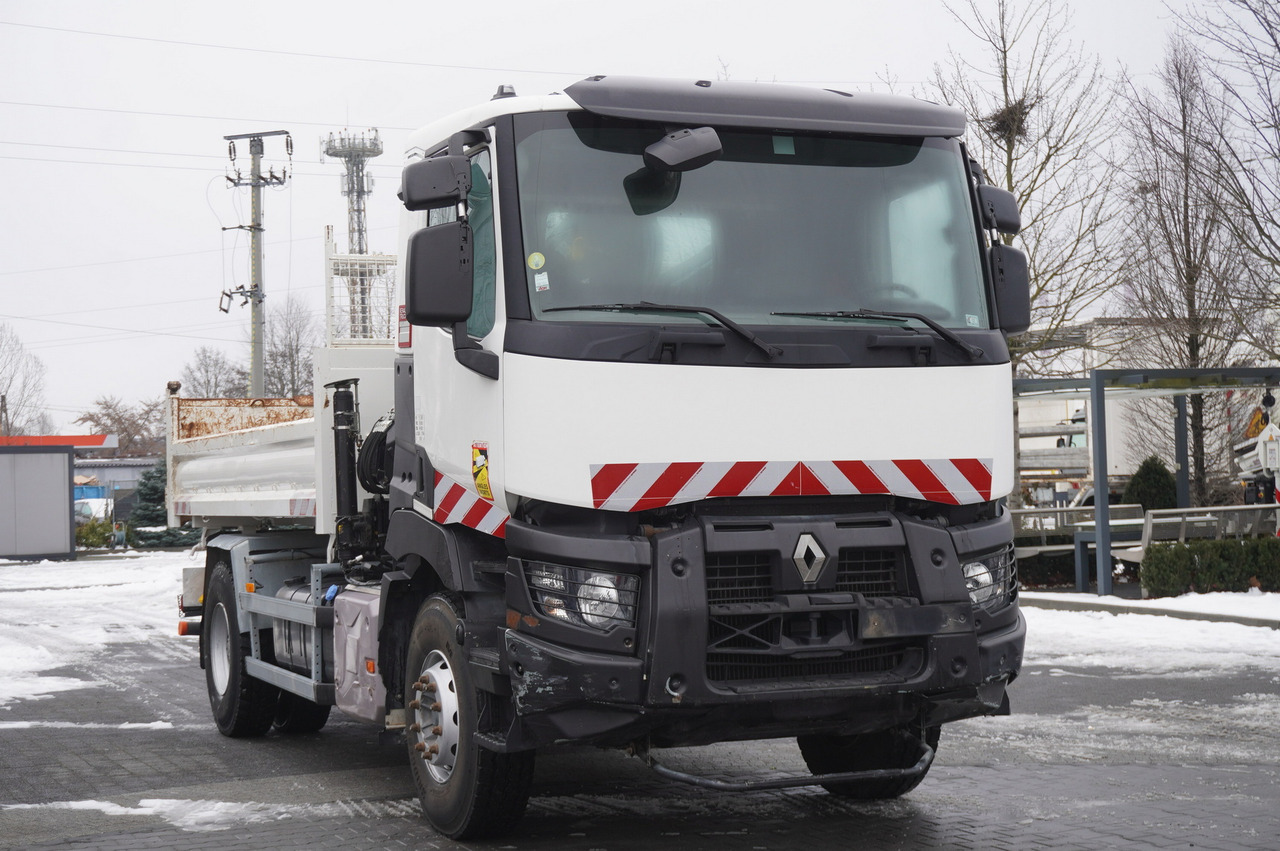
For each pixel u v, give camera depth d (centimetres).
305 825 646
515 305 542
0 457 3953
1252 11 1697
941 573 544
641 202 559
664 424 531
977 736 862
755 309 557
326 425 780
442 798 602
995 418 579
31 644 1673
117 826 652
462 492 587
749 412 540
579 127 563
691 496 530
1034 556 1903
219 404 1118
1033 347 2047
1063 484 3450
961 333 577
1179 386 1708
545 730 528
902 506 566
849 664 536
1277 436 1848
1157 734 860
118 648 1630
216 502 989
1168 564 1588
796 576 527
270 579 888
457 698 587
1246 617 1384
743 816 650
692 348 536
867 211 582
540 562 532
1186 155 1820
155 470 5288
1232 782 707
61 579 3111
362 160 6141
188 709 1095
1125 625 1436
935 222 594
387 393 800
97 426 10556
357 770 800
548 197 553
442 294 547
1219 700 991
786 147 581
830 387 551
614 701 512
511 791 580
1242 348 2058
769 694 514
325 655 772
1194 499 2175
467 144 586
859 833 605
